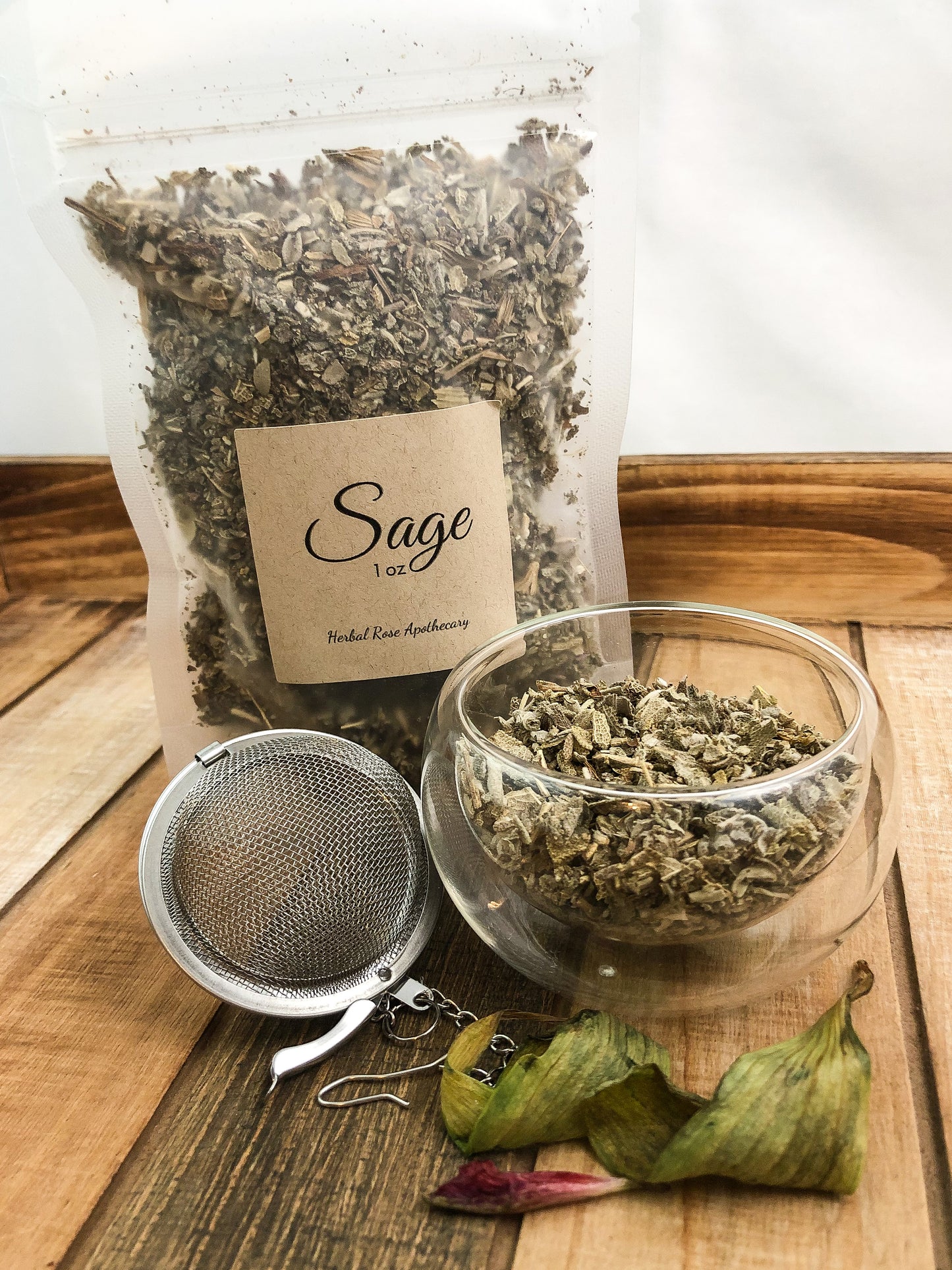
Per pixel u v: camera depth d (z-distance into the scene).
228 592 0.19
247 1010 0.16
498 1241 0.12
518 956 0.16
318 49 0.18
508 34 0.18
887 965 0.16
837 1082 0.13
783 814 0.14
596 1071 0.13
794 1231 0.12
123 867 0.20
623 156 0.19
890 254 0.27
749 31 0.25
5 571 0.31
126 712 0.25
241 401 0.18
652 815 0.14
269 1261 0.12
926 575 0.27
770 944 0.15
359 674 0.19
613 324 0.20
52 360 0.30
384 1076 0.15
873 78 0.25
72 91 0.18
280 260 0.17
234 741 0.17
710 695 0.17
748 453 0.29
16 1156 0.14
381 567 0.19
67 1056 0.16
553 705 0.17
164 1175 0.14
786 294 0.28
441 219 0.18
